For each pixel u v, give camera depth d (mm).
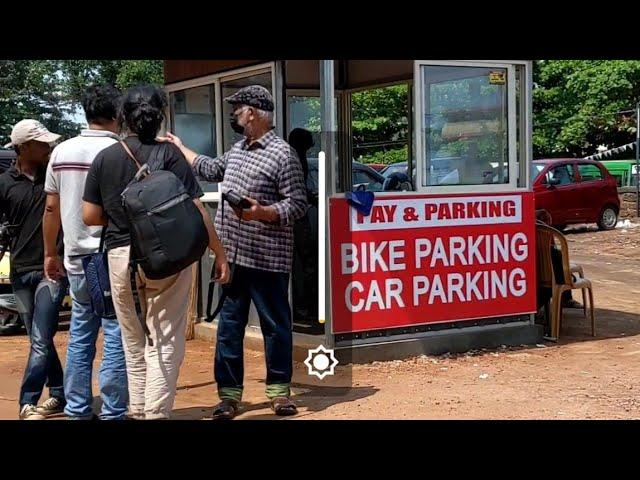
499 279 7668
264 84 7547
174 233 4441
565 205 18219
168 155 4793
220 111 8156
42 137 5500
